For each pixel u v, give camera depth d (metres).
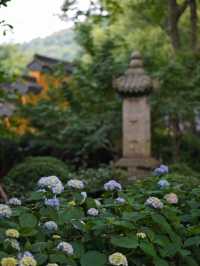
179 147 11.32
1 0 5.99
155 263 2.88
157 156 11.22
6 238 2.75
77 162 12.05
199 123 12.73
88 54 11.91
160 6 14.57
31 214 2.98
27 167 7.81
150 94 9.45
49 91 13.03
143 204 3.32
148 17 15.20
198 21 16.03
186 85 10.38
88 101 11.52
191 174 8.41
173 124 11.17
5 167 12.94
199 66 10.75
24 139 13.04
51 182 3.20
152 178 3.91
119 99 10.84
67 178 7.65
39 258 2.67
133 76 9.10
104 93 11.30
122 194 3.51
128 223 2.94
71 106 12.02
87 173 7.79
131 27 15.23
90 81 11.31
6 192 7.28
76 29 12.01
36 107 12.62
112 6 13.71
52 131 12.63
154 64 11.20
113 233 2.97
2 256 2.61
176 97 10.38
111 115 10.92
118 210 3.23
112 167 8.91
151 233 2.98
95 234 2.95
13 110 12.74
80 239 3.01
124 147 9.09
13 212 2.99
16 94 11.58
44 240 2.92
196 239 3.13
